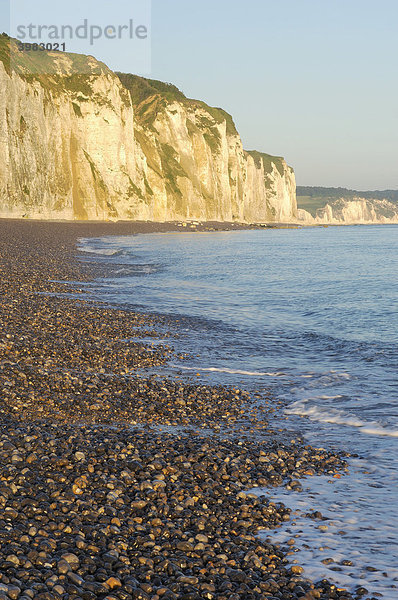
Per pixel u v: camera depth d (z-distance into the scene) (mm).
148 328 18484
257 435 9336
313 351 16078
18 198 80062
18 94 83000
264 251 62938
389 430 9500
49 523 5621
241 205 175250
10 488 6250
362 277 35906
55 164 94062
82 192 102438
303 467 7965
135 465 7297
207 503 6609
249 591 4898
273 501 6840
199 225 123875
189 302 24703
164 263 43594
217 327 19344
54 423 8914
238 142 180125
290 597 4891
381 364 14328
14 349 13180
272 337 17922
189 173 143500
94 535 5531
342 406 10930
